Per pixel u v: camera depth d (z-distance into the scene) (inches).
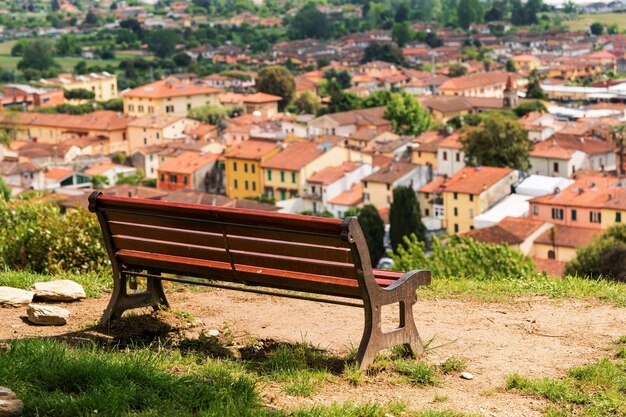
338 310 372.5
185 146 4832.7
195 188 4441.4
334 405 252.4
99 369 259.3
